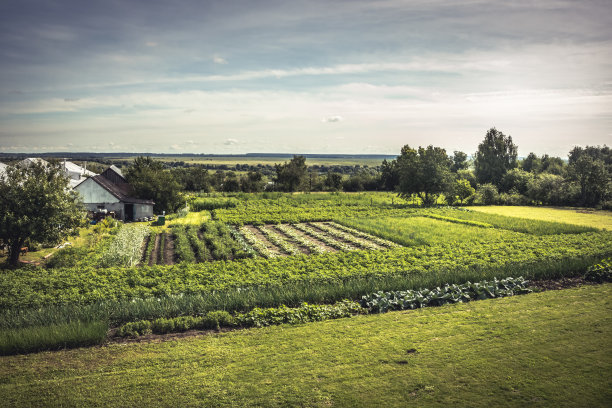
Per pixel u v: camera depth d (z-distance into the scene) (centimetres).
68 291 2108
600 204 7369
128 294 2058
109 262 2942
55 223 2952
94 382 1187
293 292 1950
